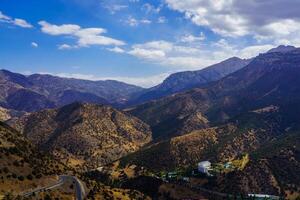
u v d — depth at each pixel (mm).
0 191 189000
